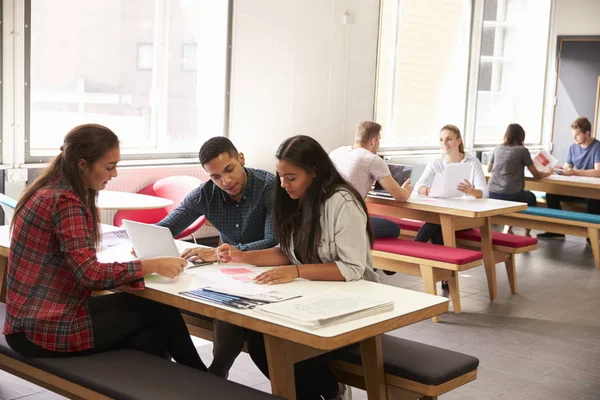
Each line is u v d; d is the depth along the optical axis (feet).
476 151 34.40
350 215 9.50
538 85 38.14
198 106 23.24
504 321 16.92
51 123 19.80
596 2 36.58
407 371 8.75
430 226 19.26
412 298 8.79
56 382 8.64
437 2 31.35
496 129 36.11
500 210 17.58
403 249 17.03
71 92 20.16
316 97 26.32
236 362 13.56
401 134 30.96
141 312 9.44
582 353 14.96
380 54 28.76
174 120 22.74
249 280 9.37
